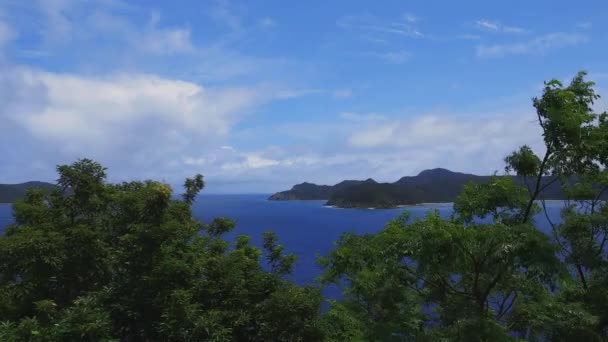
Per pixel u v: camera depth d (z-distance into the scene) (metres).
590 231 11.70
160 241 9.17
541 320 10.27
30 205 9.86
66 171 9.67
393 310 10.74
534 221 10.84
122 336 8.72
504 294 11.44
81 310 7.66
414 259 9.91
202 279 9.54
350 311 11.49
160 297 8.77
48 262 8.21
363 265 11.34
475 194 10.87
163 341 8.75
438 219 9.97
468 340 9.51
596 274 11.76
